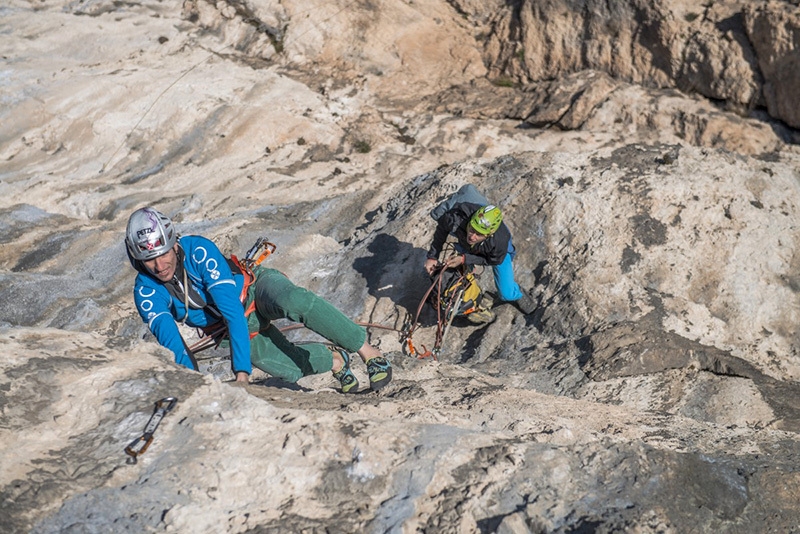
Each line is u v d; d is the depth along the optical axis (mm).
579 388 6090
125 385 3498
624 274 7324
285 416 3391
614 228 7664
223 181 12336
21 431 3197
